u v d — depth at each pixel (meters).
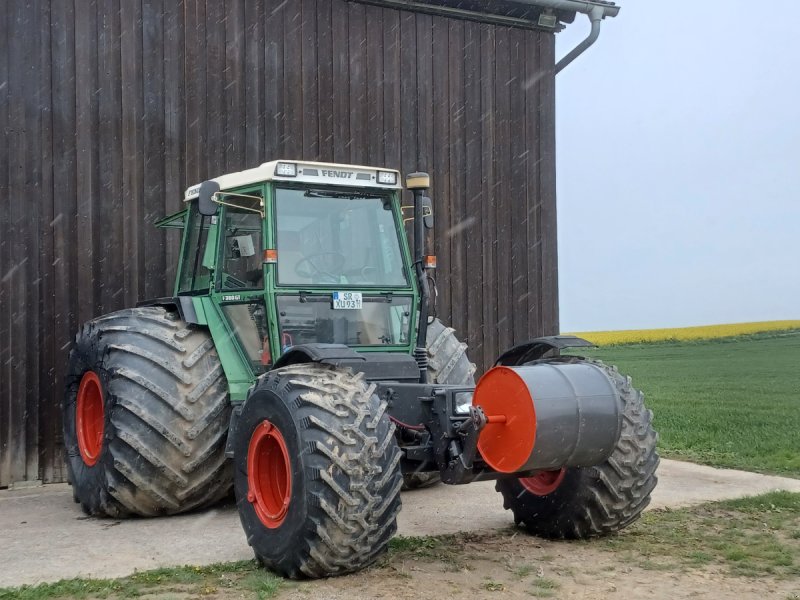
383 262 5.82
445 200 9.51
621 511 4.90
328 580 4.23
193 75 8.31
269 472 4.59
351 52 9.09
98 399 6.44
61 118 7.72
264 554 4.37
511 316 9.82
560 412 4.15
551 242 10.12
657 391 15.73
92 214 7.82
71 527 5.66
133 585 4.18
